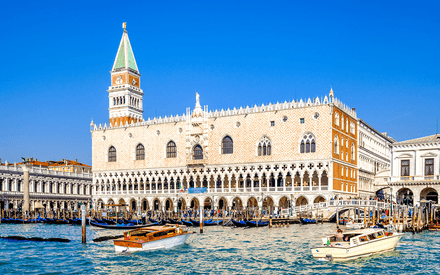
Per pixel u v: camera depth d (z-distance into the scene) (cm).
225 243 5244
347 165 9212
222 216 8431
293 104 8875
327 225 7131
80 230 7125
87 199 13412
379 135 12325
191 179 9962
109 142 11025
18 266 4034
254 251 4647
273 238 5622
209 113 9731
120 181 10825
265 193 8938
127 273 3784
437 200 8075
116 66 12350
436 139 8056
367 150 10738
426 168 8075
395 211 7056
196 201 10244
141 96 12656
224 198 9362
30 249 4912
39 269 3922
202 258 4338
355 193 9631
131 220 7925
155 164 10319
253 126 9219
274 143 8969
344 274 3647
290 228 6800
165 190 10162
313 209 7781
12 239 5719
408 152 8238
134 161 10625
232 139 9425
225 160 9438
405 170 8256
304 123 8719
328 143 8450
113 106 12256
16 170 11000
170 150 10225
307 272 3709
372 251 4272
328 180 8412
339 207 7531
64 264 4122
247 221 7125
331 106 8481
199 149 9812
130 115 12150
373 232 4372
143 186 11050
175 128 10138
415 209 6712
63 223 8444
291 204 8269
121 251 4656
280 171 8856
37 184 11619
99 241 5512
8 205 10638
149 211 9106
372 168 11312
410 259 4184
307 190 8556
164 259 4316
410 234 6016
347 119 9388
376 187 10606
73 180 12912
